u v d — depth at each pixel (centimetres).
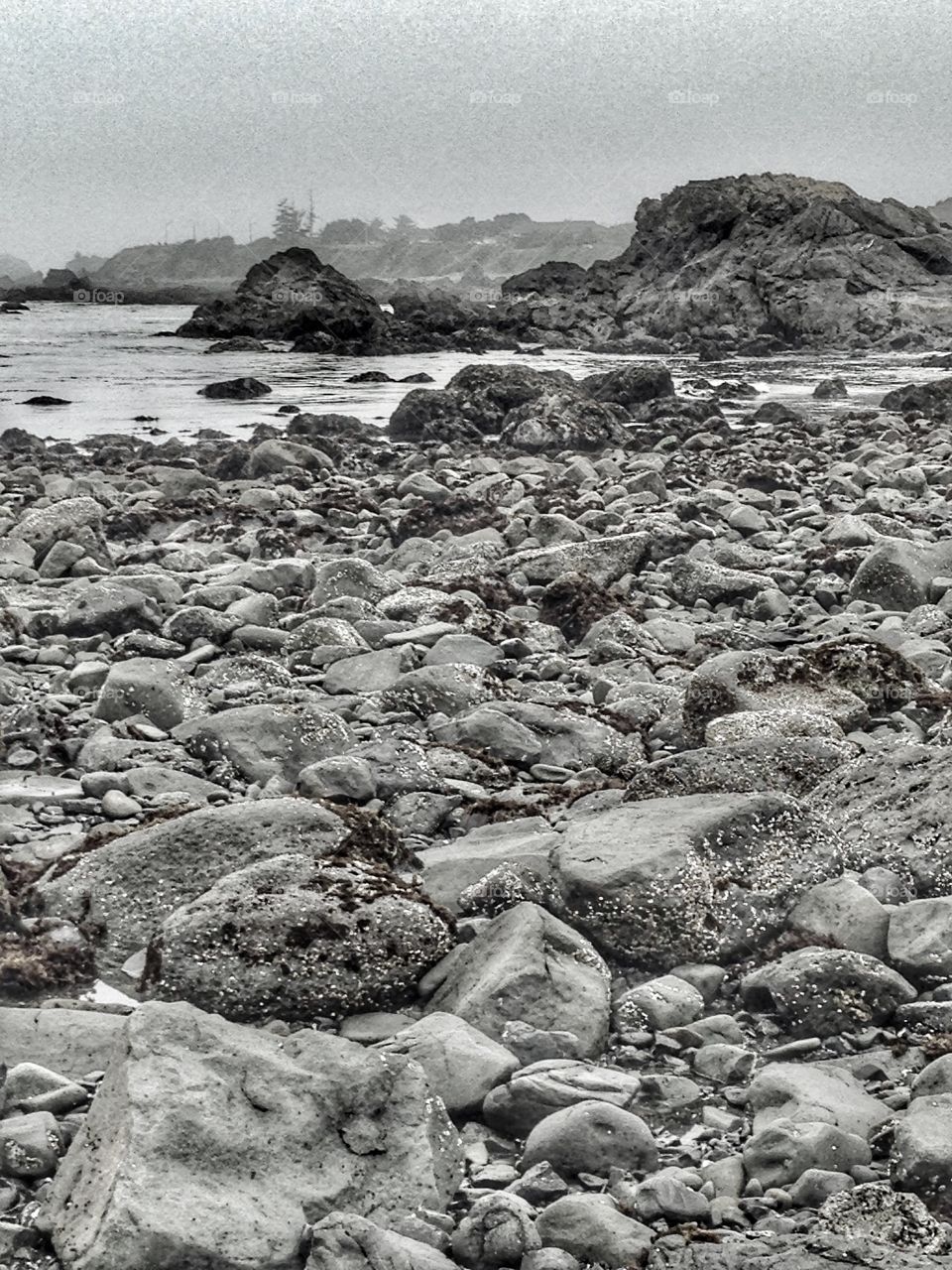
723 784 786
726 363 5766
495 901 662
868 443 2769
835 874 682
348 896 615
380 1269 410
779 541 1780
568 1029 566
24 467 2372
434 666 1031
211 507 1938
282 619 1265
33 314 9625
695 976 627
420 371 5147
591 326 7744
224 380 4588
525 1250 431
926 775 754
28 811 809
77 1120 492
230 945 595
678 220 8088
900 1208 440
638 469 2430
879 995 589
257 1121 456
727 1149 499
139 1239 409
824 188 8112
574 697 1072
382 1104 477
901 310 7000
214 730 880
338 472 2492
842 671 1004
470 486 2145
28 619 1225
